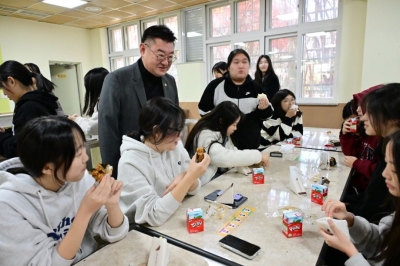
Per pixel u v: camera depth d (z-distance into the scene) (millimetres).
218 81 2203
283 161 1765
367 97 1229
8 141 1576
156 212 958
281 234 881
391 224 844
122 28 6238
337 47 3855
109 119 1464
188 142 1636
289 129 2562
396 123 1091
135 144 1144
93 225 884
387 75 3324
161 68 1489
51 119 713
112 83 1470
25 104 1490
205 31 5145
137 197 1034
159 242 744
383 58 3320
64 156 683
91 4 4680
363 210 1182
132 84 1510
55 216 808
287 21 4348
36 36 5645
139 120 1109
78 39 6414
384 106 1108
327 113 3990
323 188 1105
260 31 4570
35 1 4445
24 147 680
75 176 728
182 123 1079
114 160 1479
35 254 695
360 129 1734
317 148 2156
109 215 849
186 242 846
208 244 833
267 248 803
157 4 4820
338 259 1185
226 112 1585
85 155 750
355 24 3613
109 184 765
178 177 1142
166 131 1043
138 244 840
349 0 3609
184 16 5355
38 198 772
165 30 1414
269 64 3395
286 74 4484
